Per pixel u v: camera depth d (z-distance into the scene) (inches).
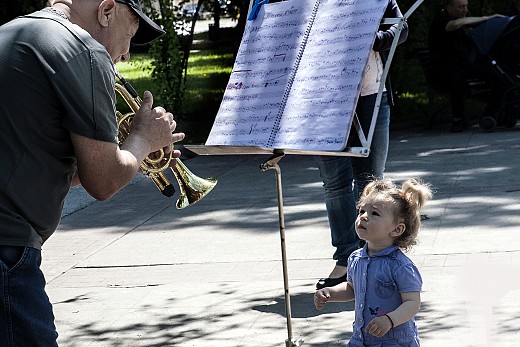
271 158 154.1
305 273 234.8
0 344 109.1
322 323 197.5
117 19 118.3
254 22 197.6
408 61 509.0
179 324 205.2
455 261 229.5
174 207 330.6
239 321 203.2
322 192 335.6
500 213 277.3
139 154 117.5
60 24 111.2
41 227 113.0
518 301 193.9
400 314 138.7
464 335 181.6
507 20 435.2
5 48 109.6
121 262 261.4
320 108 178.2
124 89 124.8
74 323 211.2
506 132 443.8
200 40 1018.1
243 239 275.7
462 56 450.3
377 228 142.2
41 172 110.4
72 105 109.0
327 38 184.7
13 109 108.5
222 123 190.4
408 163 378.3
